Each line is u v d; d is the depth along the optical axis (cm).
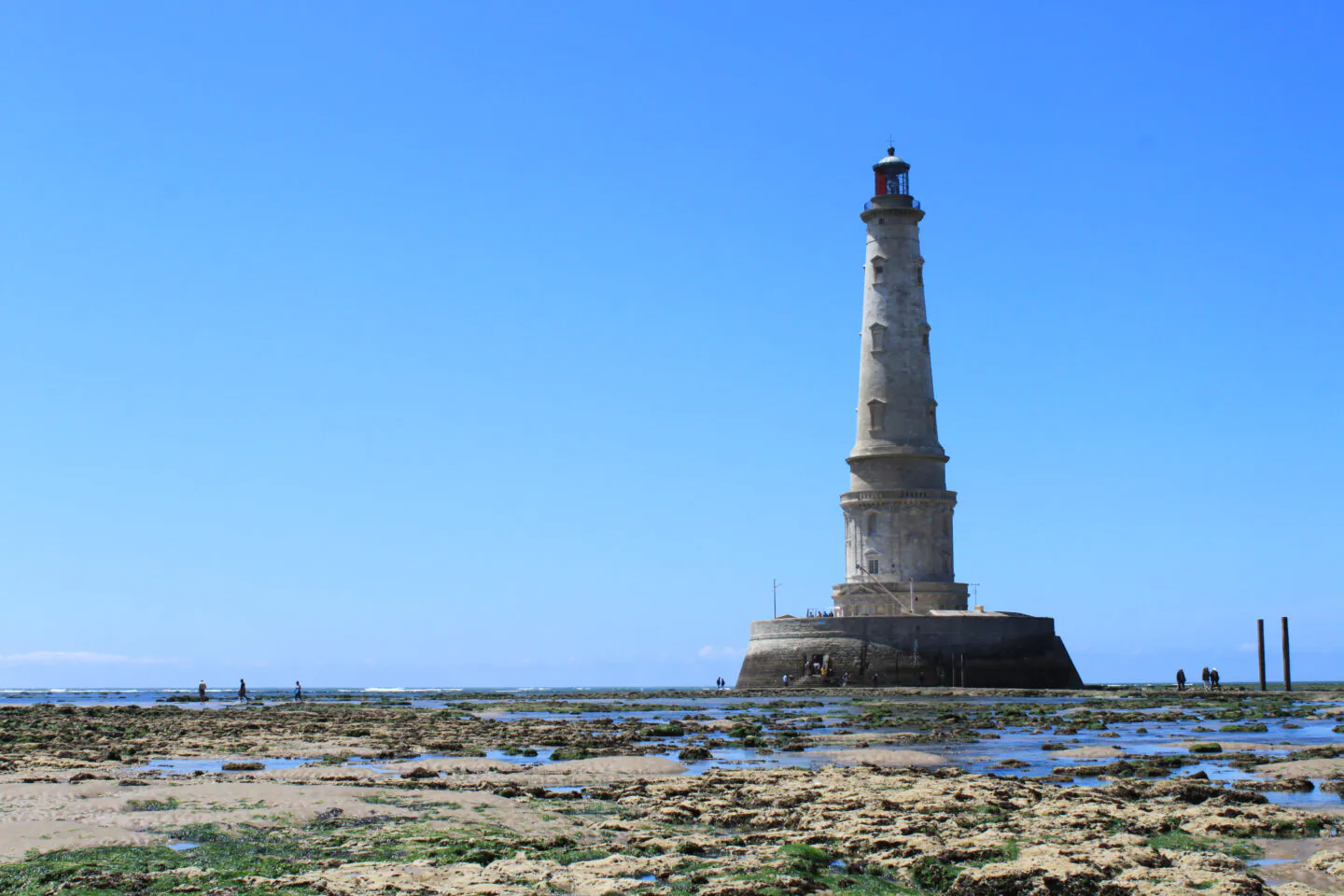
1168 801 3334
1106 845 2669
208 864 2497
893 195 12950
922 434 12700
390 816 2978
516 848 2675
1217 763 4441
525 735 5781
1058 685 12081
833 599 12794
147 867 2469
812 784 3588
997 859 2553
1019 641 11862
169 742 5403
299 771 4084
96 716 7781
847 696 10481
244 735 5862
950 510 12731
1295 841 2820
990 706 8612
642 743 5394
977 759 4594
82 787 3438
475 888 2319
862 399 12794
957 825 2883
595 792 3478
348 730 6188
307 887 2330
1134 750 4972
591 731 6138
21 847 2606
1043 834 2775
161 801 3106
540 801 3294
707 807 3180
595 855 2620
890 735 5728
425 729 6291
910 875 2492
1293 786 3706
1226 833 2892
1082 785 3738
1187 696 10356
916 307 12888
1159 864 2564
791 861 2552
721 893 2306
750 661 12488
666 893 2303
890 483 12569
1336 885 2439
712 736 5872
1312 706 8862
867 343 12850
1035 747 5169
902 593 12375
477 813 3038
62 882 2327
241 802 3095
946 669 11606
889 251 12888
